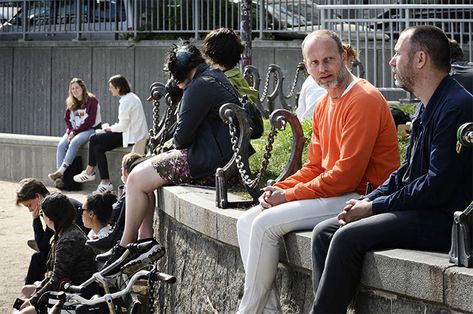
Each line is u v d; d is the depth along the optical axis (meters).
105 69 22.95
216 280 7.11
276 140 10.34
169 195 7.84
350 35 15.45
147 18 22.28
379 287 5.04
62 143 16.34
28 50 24.12
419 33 5.25
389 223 5.11
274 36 20.94
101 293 7.56
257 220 5.86
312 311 5.18
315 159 6.22
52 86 23.84
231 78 9.12
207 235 7.09
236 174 7.89
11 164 17.44
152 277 6.68
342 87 5.93
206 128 7.93
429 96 5.25
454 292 4.65
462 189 5.14
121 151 15.66
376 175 5.87
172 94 9.27
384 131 5.88
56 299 7.75
